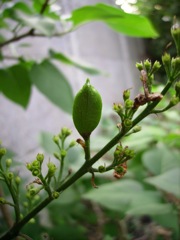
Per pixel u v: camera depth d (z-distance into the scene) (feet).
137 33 0.78
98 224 1.03
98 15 0.72
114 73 2.82
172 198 0.76
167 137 0.88
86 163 0.34
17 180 0.38
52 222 1.06
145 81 0.32
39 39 1.62
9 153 0.68
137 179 0.94
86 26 2.40
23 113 1.47
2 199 0.36
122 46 3.09
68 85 0.72
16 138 1.40
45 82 0.70
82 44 2.30
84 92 0.33
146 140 0.92
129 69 3.13
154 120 1.22
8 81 0.73
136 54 3.39
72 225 1.00
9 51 1.29
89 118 0.33
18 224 0.36
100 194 0.71
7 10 0.68
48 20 0.67
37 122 1.58
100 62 2.59
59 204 0.86
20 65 0.74
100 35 2.67
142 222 1.19
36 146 1.55
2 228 0.81
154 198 0.71
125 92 0.33
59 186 0.37
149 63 0.33
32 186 0.41
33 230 0.75
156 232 1.05
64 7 1.90
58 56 0.79
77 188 0.92
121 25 0.77
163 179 0.68
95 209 1.11
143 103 0.32
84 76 2.20
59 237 0.80
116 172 0.35
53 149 0.86
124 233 0.94
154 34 0.77
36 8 0.80
